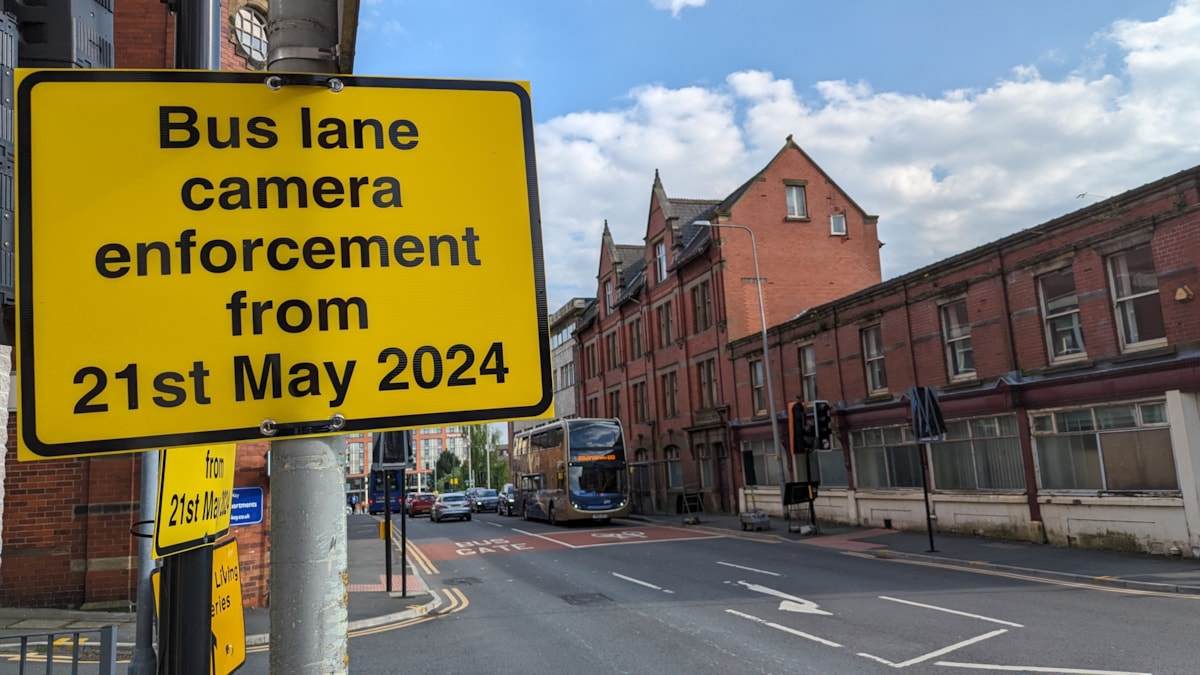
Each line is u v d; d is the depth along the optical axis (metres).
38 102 2.05
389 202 2.22
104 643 4.06
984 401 17.06
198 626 2.31
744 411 27.22
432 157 2.27
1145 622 8.69
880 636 8.55
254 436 2.02
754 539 20.16
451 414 2.15
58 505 11.28
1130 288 14.12
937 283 18.58
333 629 1.93
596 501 28.45
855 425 21.50
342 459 2.09
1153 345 13.67
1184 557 12.84
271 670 1.89
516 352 2.22
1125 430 14.10
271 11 2.30
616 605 11.40
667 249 33.72
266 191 2.14
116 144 2.08
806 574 13.52
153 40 11.54
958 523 18.00
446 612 11.62
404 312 2.17
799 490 20.23
